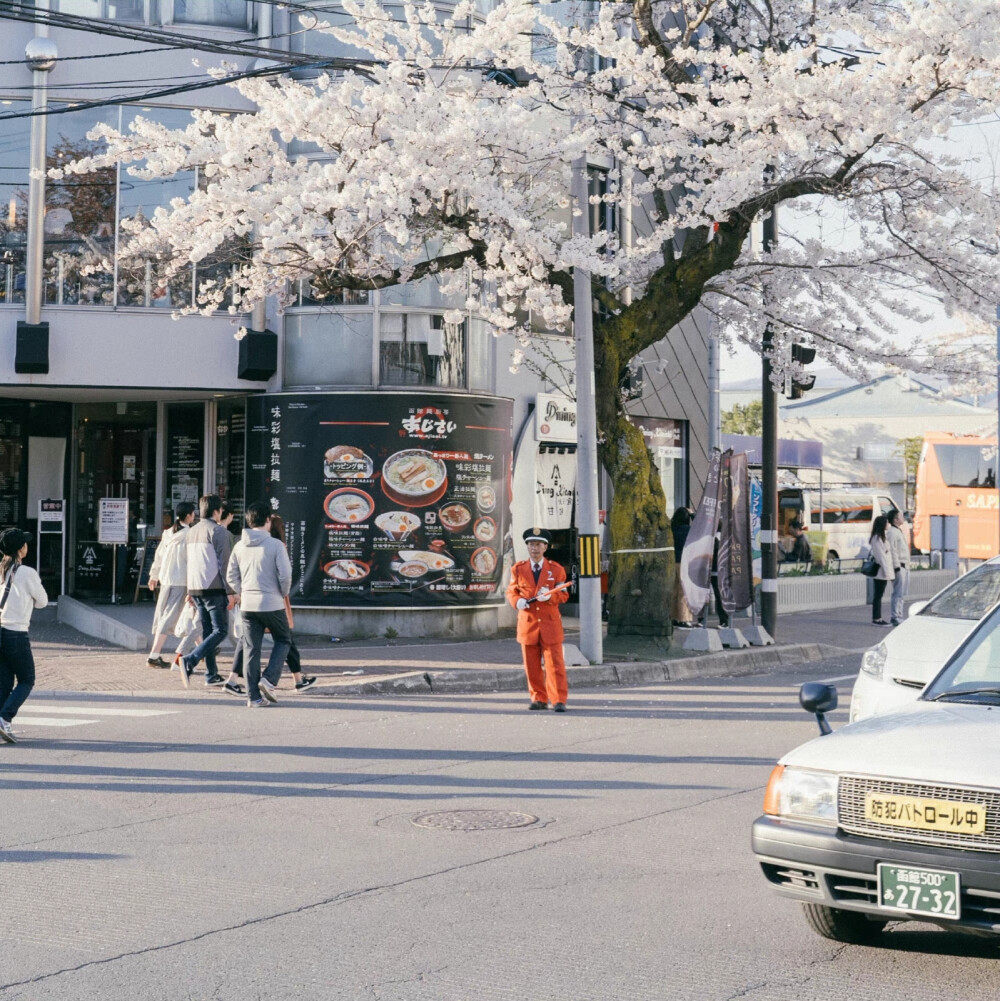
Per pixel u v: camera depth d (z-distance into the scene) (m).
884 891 5.14
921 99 15.84
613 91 17.30
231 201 15.52
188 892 6.70
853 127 15.60
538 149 15.61
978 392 19.92
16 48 20.20
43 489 23.59
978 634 6.40
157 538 23.30
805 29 17.83
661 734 12.12
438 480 19.89
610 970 5.48
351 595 19.70
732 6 18.44
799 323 20.17
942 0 14.89
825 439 62.19
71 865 7.27
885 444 61.00
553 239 17.73
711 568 20.09
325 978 5.35
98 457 23.70
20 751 11.09
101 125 16.62
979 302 18.38
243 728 12.39
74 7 20.20
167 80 20.31
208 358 20.61
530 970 5.47
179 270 20.06
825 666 18.95
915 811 5.13
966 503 39.94
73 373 20.34
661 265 19.83
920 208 17.80
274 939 5.89
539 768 10.33
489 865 7.28
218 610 15.18
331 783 9.69
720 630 19.19
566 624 22.44
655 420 25.88
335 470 19.75
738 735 12.08
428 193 16.25
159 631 16.64
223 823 8.34
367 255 17.38
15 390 21.30
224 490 22.20
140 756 10.85
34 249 20.14
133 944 5.81
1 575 11.59
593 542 16.88
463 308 20.39
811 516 36.12
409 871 7.14
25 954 5.66
